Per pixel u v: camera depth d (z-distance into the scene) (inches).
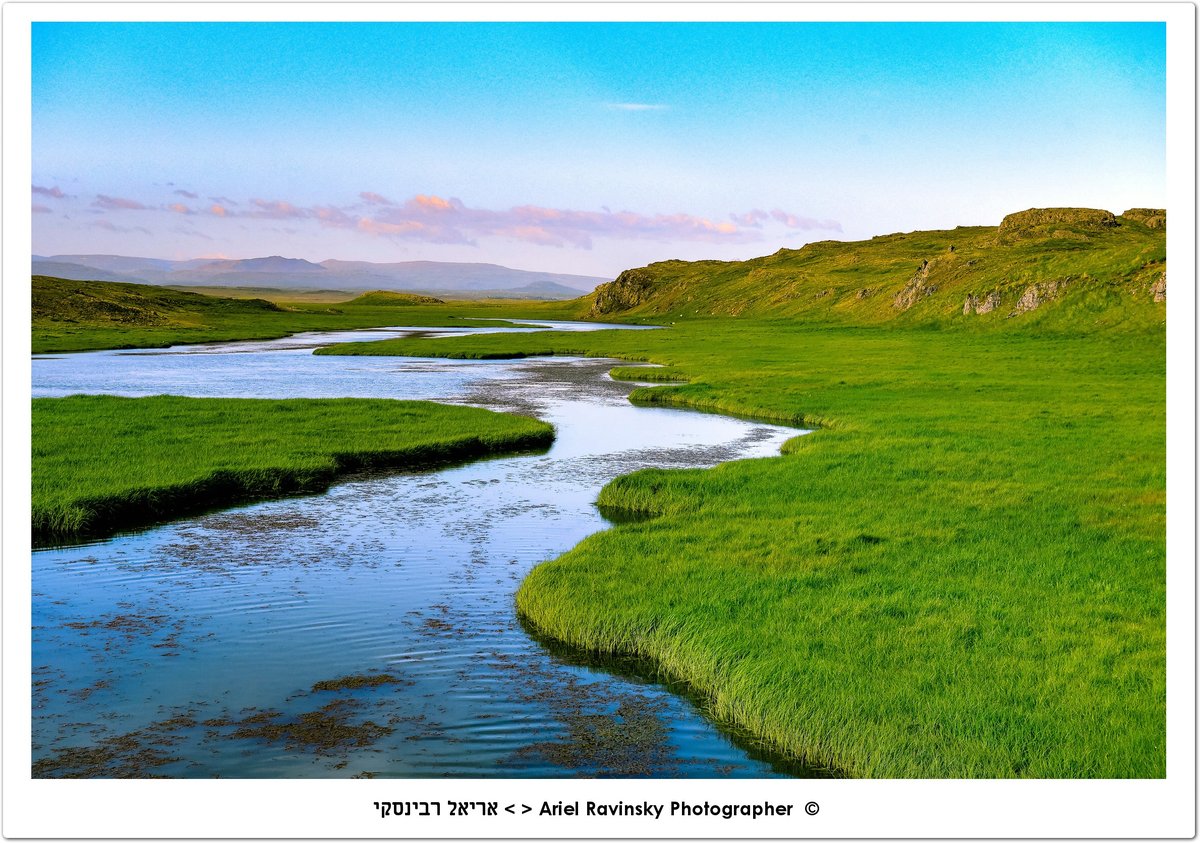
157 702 558.6
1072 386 2209.6
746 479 1152.2
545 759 494.6
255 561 862.5
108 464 1198.3
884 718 494.0
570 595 711.1
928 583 709.9
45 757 489.4
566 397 2253.9
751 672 556.1
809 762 493.0
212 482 1139.9
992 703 501.4
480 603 746.8
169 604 739.4
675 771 483.8
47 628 683.4
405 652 641.6
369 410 1797.5
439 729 527.5
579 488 1205.7
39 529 943.0
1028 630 607.2
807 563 773.3
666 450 1503.4
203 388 2391.7
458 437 1493.6
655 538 874.8
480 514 1059.3
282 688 581.3
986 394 2094.0
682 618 649.0
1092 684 520.4
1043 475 1137.4
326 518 1035.9
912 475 1158.3
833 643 593.3
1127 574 719.7
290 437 1465.3
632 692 581.0
